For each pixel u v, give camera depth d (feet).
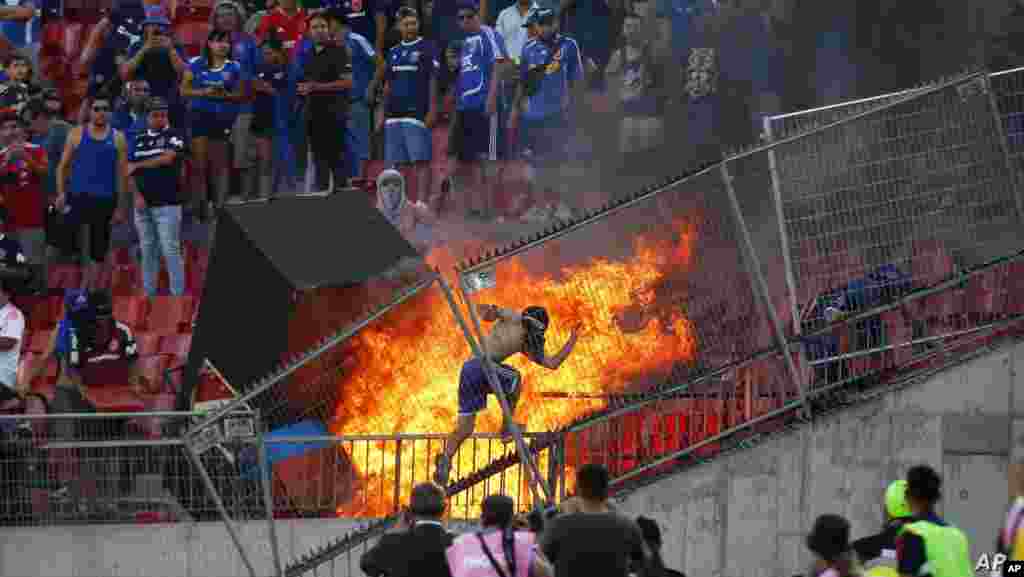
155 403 214.69
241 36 253.65
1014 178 172.86
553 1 269.03
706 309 169.37
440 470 166.20
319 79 250.57
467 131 257.96
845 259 171.12
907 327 171.83
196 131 252.21
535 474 160.86
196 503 172.65
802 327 170.50
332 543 170.60
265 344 185.78
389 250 192.75
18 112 248.52
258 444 164.35
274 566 165.37
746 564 168.66
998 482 169.07
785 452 169.07
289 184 257.96
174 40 262.26
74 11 275.59
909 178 172.24
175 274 242.99
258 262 187.52
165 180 240.32
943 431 169.48
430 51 256.11
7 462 173.47
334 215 197.36
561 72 260.83
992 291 172.24
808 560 168.96
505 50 261.85
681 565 168.35
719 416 169.99
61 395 202.90
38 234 244.63
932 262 172.14
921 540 125.49
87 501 173.88
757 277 168.45
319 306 184.14
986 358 169.37
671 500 168.55
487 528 127.65
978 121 173.27
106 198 244.22
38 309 238.48
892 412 169.27
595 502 126.52
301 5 262.88
